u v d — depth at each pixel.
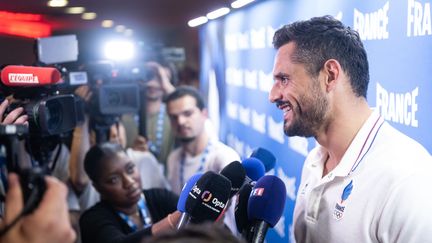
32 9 4.09
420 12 1.55
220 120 4.04
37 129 1.86
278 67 1.55
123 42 3.25
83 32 5.68
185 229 0.78
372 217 1.40
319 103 1.50
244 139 3.37
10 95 1.92
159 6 3.80
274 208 1.51
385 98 1.78
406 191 1.34
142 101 3.76
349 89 1.50
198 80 5.34
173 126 3.30
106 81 3.17
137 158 3.46
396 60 1.70
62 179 3.08
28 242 0.88
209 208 1.42
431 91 1.51
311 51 1.50
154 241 0.77
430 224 1.30
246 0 2.98
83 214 2.49
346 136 1.50
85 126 3.11
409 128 1.64
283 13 2.59
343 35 1.50
